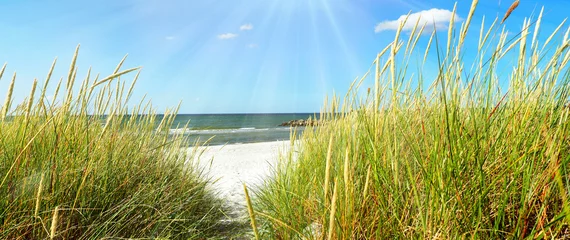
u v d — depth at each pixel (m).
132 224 2.29
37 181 1.95
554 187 1.16
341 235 1.38
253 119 48.16
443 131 1.33
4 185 1.83
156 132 3.24
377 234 1.40
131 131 3.05
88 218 2.02
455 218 1.20
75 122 2.28
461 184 1.25
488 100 1.40
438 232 1.24
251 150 8.45
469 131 1.44
